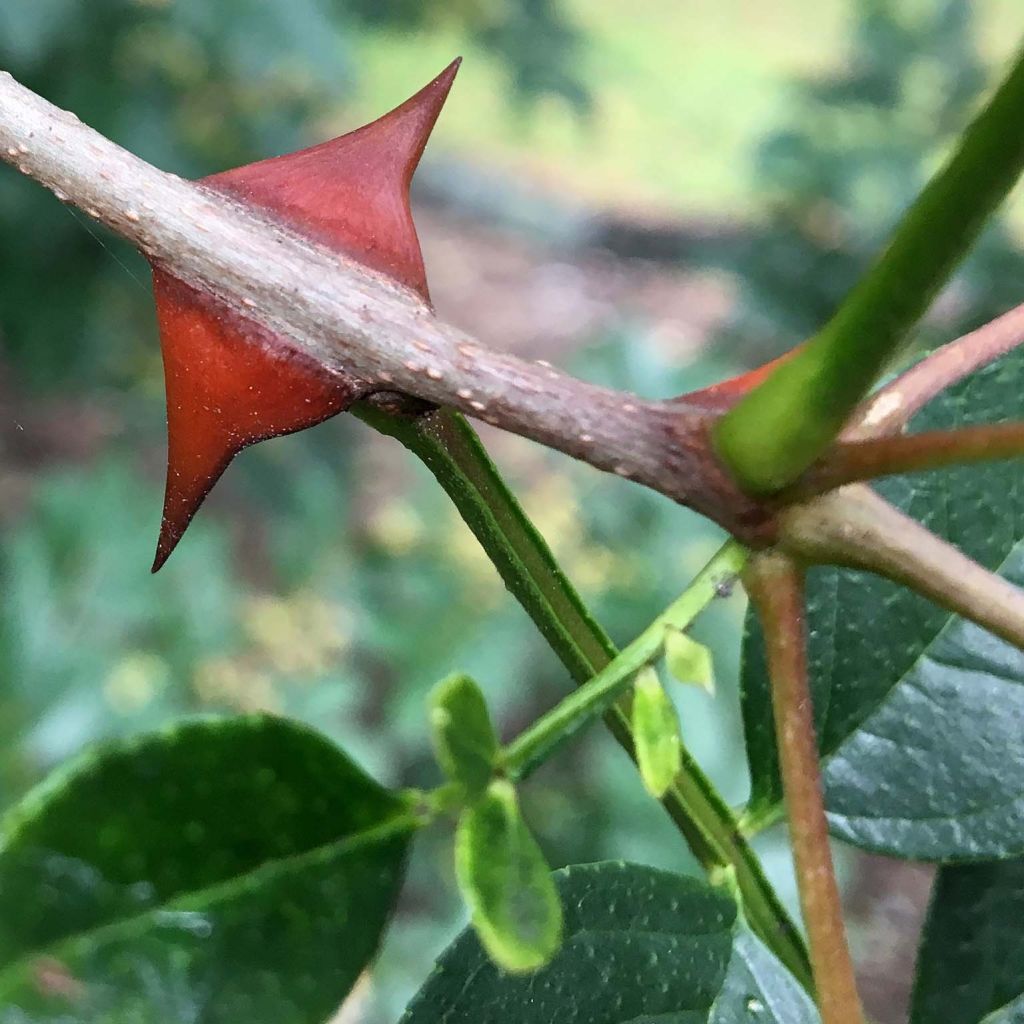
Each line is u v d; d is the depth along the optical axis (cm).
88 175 7
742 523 7
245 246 7
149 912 6
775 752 9
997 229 29
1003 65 6
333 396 7
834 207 34
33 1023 6
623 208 62
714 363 28
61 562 24
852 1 35
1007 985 9
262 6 25
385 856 7
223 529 32
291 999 6
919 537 7
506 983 7
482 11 35
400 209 7
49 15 23
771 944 8
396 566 29
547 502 30
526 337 56
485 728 6
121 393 32
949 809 9
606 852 25
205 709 24
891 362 6
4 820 6
